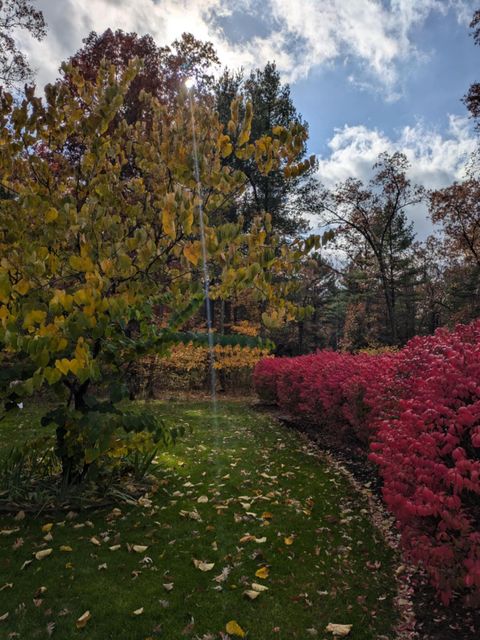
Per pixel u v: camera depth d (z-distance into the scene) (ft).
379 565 12.20
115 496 16.71
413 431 11.19
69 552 12.69
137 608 10.08
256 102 73.00
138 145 17.80
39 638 9.03
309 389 29.81
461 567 8.87
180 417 37.70
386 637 9.20
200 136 15.06
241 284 12.95
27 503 15.76
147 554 12.66
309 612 10.07
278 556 12.69
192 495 17.72
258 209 71.97
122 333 15.34
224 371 61.62
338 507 16.67
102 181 16.97
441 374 11.87
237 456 24.23
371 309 117.50
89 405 14.90
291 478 20.39
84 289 11.49
